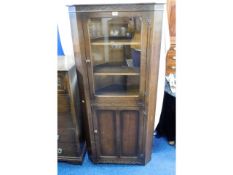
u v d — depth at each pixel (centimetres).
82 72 164
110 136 185
